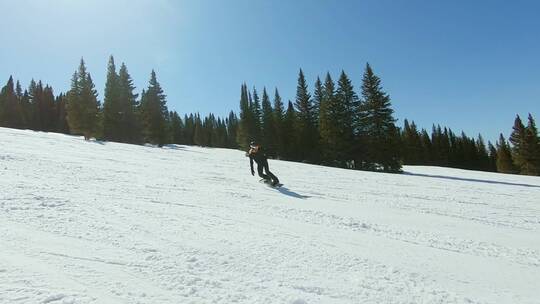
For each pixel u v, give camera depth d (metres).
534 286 4.80
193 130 94.69
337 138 40.44
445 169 38.28
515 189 17.47
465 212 10.59
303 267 4.79
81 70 47.97
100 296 3.46
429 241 6.92
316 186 14.14
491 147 87.19
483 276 5.06
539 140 49.81
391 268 5.00
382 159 36.72
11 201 7.05
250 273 4.41
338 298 3.88
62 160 16.42
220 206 8.69
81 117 46.84
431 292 4.25
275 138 54.00
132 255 4.69
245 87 61.31
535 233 8.34
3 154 16.06
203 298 3.60
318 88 51.12
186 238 5.67
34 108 70.25
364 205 10.61
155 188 10.65
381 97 38.19
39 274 3.86
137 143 50.72
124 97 50.34
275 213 8.34
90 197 8.39
